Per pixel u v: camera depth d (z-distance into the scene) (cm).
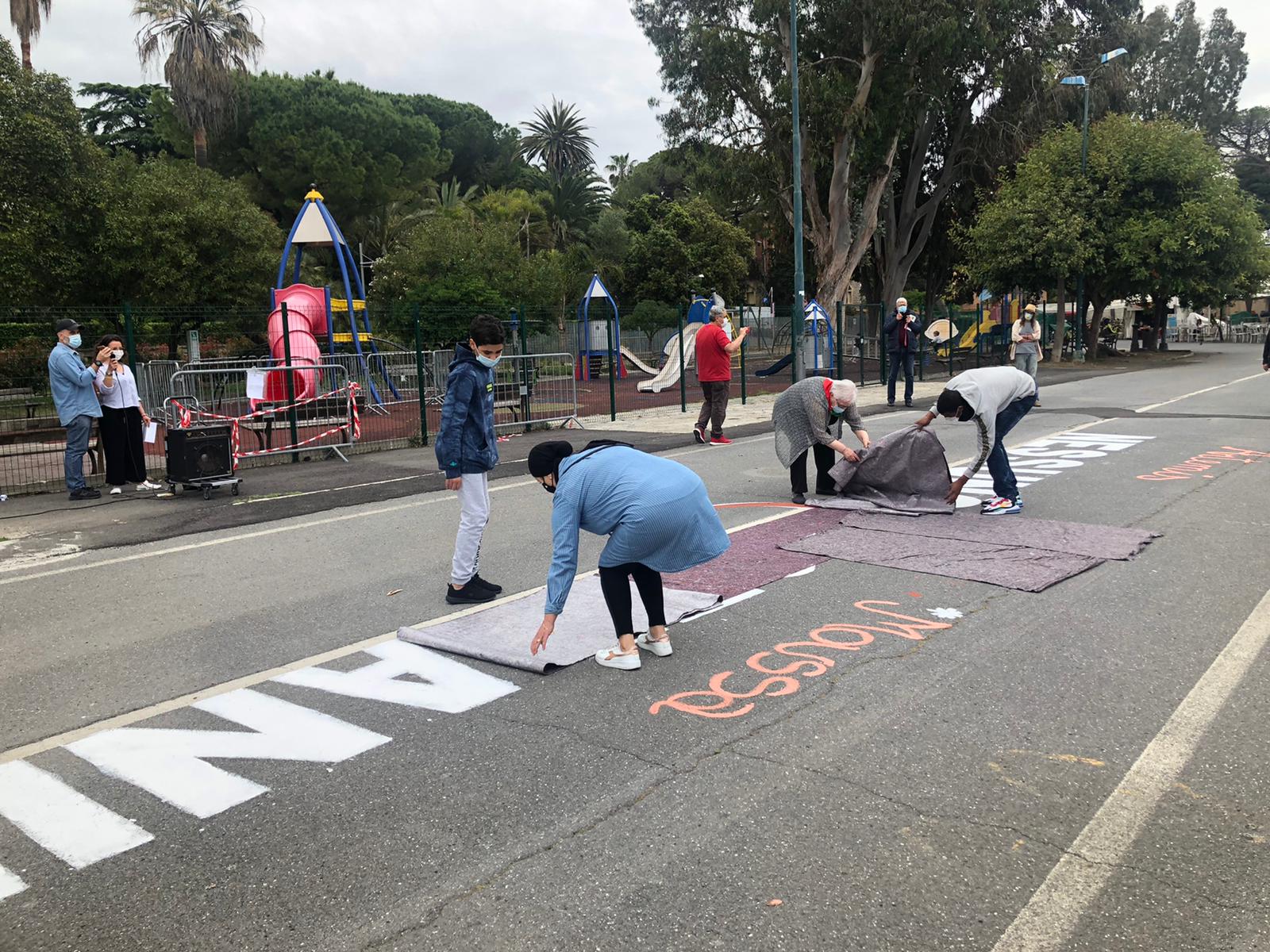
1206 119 4941
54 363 945
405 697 418
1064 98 3388
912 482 788
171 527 813
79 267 2100
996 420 746
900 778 328
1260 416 1359
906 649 454
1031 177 2966
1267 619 479
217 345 1808
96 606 578
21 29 3066
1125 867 272
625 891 267
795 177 2000
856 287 5184
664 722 382
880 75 3044
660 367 3100
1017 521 717
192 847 301
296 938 252
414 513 855
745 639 477
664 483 423
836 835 293
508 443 1381
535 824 306
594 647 467
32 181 2012
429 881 277
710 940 245
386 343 2262
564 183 5331
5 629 536
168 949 250
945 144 3788
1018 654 441
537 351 2564
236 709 411
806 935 245
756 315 3650
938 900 259
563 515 423
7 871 291
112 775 352
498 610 539
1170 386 2023
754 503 834
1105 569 582
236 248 2383
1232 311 7031
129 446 995
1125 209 2866
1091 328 3225
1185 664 423
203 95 3434
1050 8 3409
